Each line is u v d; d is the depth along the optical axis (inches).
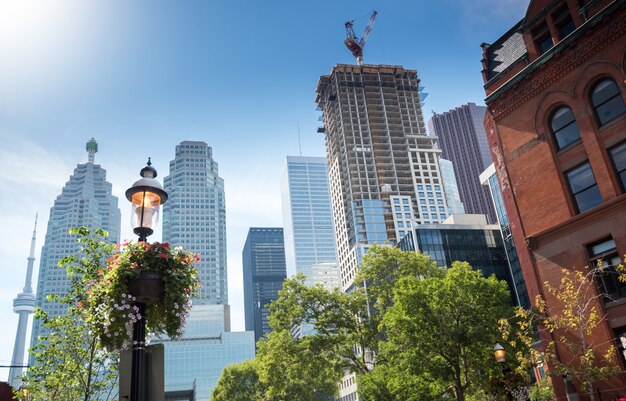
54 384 732.0
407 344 1217.4
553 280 997.8
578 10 1037.2
